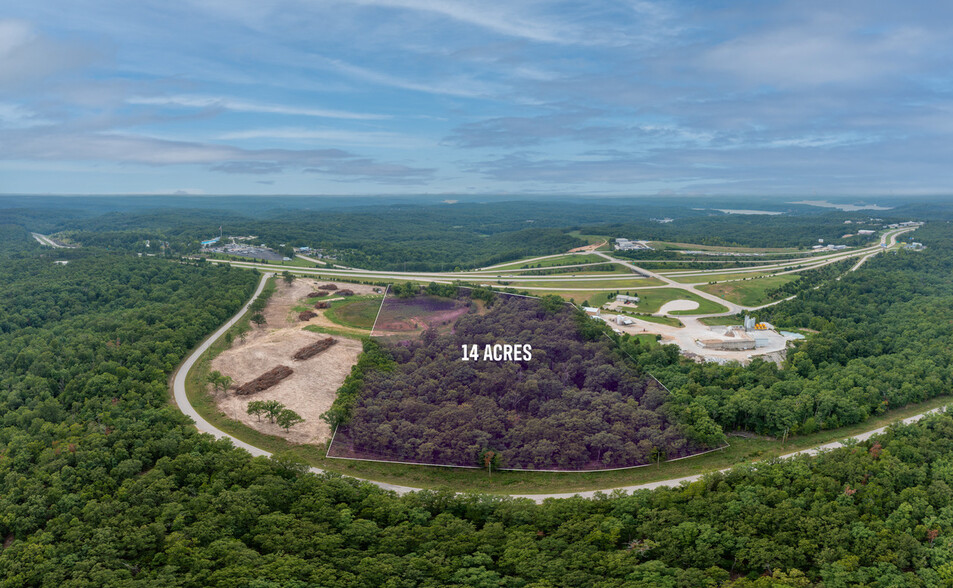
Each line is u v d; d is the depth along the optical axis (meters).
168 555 97.62
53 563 97.31
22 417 150.50
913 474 122.00
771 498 111.25
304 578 89.44
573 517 102.44
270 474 118.12
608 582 88.06
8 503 113.12
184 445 132.25
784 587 88.38
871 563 98.38
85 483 120.81
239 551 96.62
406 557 93.62
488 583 86.12
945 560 97.12
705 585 89.50
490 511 104.62
